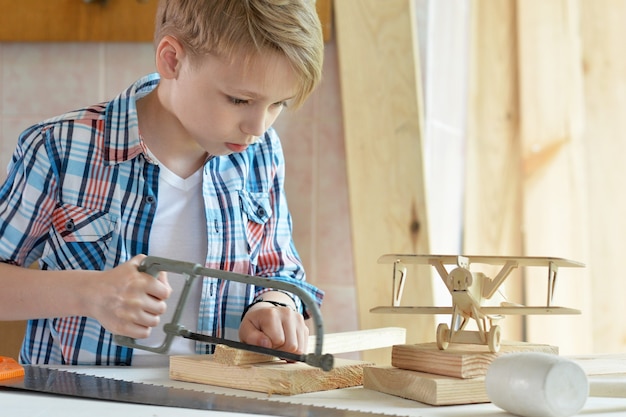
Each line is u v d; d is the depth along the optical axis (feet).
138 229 4.42
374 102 5.82
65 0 6.07
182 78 3.98
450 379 3.14
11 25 6.11
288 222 4.92
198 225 4.56
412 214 5.75
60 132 4.38
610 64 8.34
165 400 3.04
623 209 8.27
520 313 3.33
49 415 2.80
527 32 8.15
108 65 6.15
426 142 6.05
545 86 8.15
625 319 8.21
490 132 8.05
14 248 4.27
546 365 2.88
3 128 6.23
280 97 3.83
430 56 6.10
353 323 5.99
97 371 3.76
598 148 8.30
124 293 3.45
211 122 3.91
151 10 6.02
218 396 3.16
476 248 7.88
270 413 2.87
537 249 8.17
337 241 6.00
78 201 4.39
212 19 3.74
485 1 8.07
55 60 6.18
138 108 4.53
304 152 6.03
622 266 8.23
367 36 5.84
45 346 4.55
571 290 8.15
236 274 3.18
